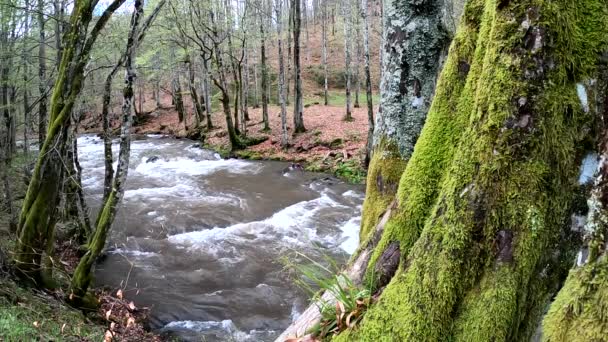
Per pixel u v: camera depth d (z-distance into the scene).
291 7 23.66
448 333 1.89
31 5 7.95
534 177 1.77
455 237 1.91
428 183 2.43
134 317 7.19
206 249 10.11
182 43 22.95
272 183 16.06
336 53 43.47
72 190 9.41
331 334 2.54
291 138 21.69
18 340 4.41
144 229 11.18
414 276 2.05
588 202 1.61
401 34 3.31
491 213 1.84
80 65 6.42
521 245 1.77
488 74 1.92
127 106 6.51
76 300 6.61
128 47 6.39
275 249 10.09
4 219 9.02
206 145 24.08
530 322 1.79
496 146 1.84
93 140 27.17
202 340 6.70
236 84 23.11
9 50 9.04
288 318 7.34
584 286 1.49
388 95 3.40
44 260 6.57
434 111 2.50
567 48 1.77
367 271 2.56
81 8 6.29
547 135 1.77
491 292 1.79
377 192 3.37
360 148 18.52
